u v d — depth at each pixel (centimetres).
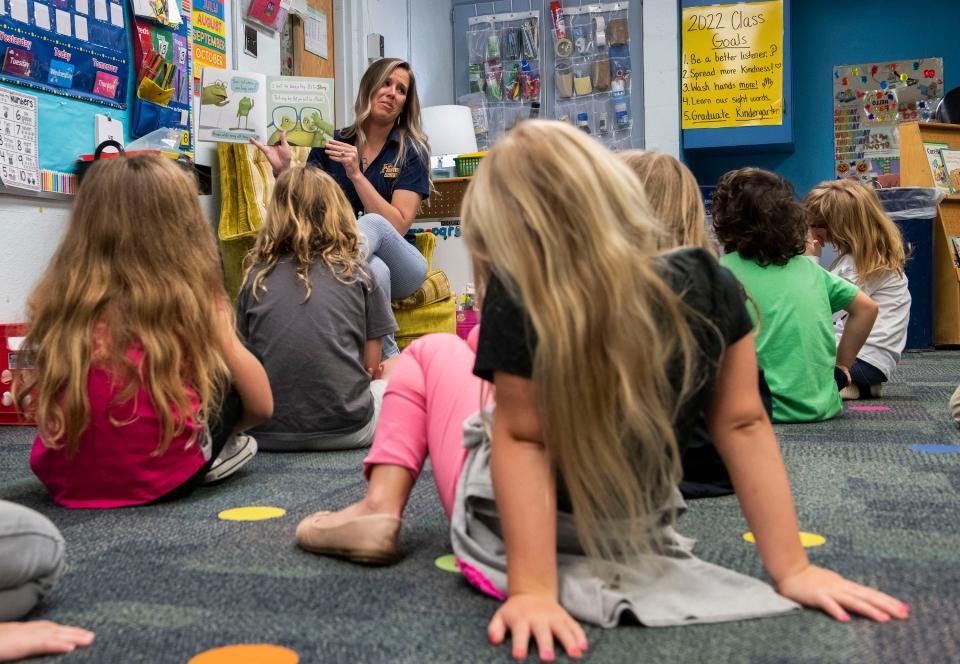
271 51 432
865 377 290
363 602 105
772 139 571
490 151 93
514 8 614
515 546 91
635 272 86
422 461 124
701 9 576
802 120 616
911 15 595
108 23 321
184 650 91
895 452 195
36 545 99
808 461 187
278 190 227
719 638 90
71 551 129
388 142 337
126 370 152
